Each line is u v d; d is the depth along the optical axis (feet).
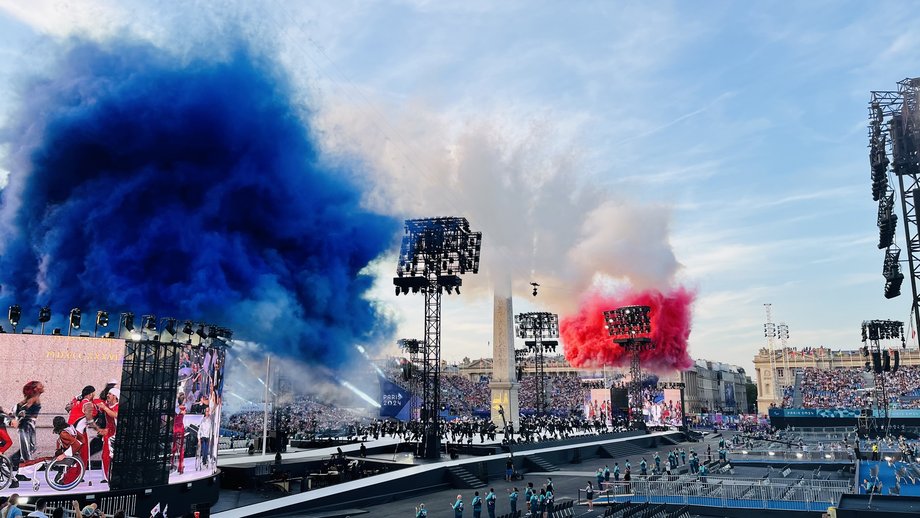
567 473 180.45
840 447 203.10
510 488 150.41
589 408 336.70
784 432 275.80
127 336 103.30
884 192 113.50
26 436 91.61
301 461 149.38
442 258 172.14
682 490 126.82
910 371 414.41
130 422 100.58
